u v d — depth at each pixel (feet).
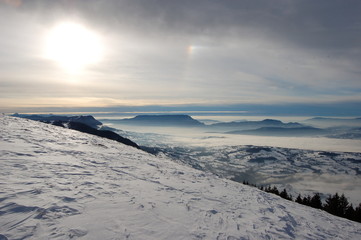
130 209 21.90
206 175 59.72
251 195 43.42
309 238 25.14
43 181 25.43
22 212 17.22
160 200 27.20
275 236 23.21
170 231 19.08
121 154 63.87
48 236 14.70
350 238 29.09
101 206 21.25
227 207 30.45
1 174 25.44
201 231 20.51
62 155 43.24
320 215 39.70
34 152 40.45
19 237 14.12
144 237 17.02
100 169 37.99
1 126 65.16
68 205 19.99
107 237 15.84
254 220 26.94
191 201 29.78
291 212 35.70
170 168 58.08
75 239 14.87
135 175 39.45
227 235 20.81
